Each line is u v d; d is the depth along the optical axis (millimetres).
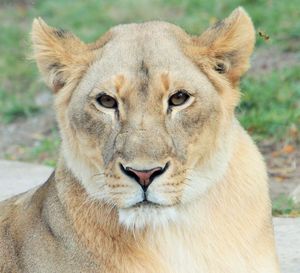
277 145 17656
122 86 8578
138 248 9133
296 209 14320
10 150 19734
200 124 8719
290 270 11672
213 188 9117
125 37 9008
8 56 25000
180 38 9086
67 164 9234
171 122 8609
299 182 15930
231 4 24688
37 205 9992
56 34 9297
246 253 9250
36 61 9305
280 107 18953
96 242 9188
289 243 12445
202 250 9148
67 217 9328
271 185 15812
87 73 8953
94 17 26188
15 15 28312
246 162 9367
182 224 9102
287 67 20750
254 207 9344
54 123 20906
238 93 9195
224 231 9180
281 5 23875
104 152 8664
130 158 8336
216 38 9031
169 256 9148
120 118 8594
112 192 8547
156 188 8414
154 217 8664
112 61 8773
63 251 9398
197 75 8805
